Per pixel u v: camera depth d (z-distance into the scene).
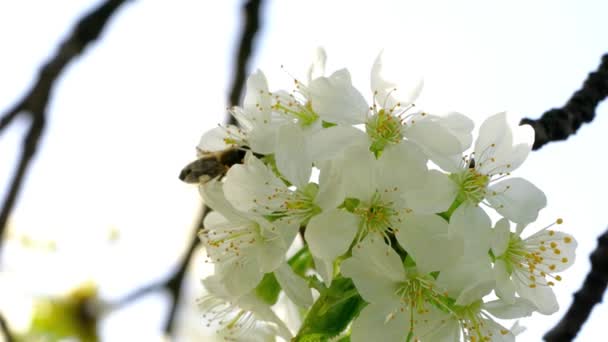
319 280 0.41
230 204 0.41
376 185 0.40
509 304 0.40
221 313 0.43
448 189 0.40
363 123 0.41
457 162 0.41
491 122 0.41
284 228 0.40
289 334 0.41
